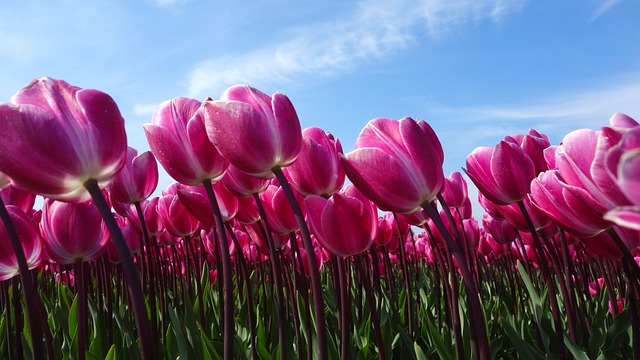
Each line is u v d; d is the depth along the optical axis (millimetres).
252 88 341
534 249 712
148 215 667
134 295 234
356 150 303
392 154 300
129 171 511
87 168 251
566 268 449
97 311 550
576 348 406
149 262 482
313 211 378
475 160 404
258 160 325
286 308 629
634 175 112
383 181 300
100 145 253
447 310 576
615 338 459
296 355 500
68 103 253
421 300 691
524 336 524
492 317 651
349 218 373
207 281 720
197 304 626
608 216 124
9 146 239
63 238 420
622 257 347
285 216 495
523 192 393
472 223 732
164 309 569
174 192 814
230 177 423
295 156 337
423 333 590
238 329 637
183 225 667
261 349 479
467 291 273
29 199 516
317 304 306
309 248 311
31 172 244
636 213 118
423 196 301
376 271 604
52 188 252
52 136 242
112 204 651
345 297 375
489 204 532
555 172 291
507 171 388
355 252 382
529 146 457
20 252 287
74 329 534
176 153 359
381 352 401
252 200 505
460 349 384
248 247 1000
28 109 241
